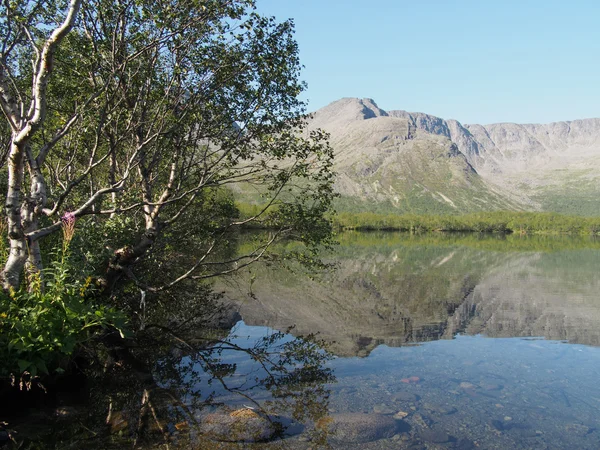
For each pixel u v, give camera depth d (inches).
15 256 316.8
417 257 2132.1
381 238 4512.8
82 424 282.8
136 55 406.3
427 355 484.1
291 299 820.6
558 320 696.4
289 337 546.9
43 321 294.2
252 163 561.3
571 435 294.8
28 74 498.0
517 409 337.4
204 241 680.4
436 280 1219.9
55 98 497.4
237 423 286.7
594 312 765.9
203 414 302.8
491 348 521.3
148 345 462.3
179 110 512.1
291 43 524.4
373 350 502.0
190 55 483.8
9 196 317.1
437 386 382.3
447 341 553.0
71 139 526.9
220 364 421.1
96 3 402.6
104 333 434.9
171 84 476.7
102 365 394.6
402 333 593.6
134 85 479.8
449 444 277.9
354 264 1640.0
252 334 552.1
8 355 281.4
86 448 252.8
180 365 410.6
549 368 442.9
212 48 490.6
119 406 312.0
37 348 287.7
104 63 427.2
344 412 318.7
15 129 331.0
